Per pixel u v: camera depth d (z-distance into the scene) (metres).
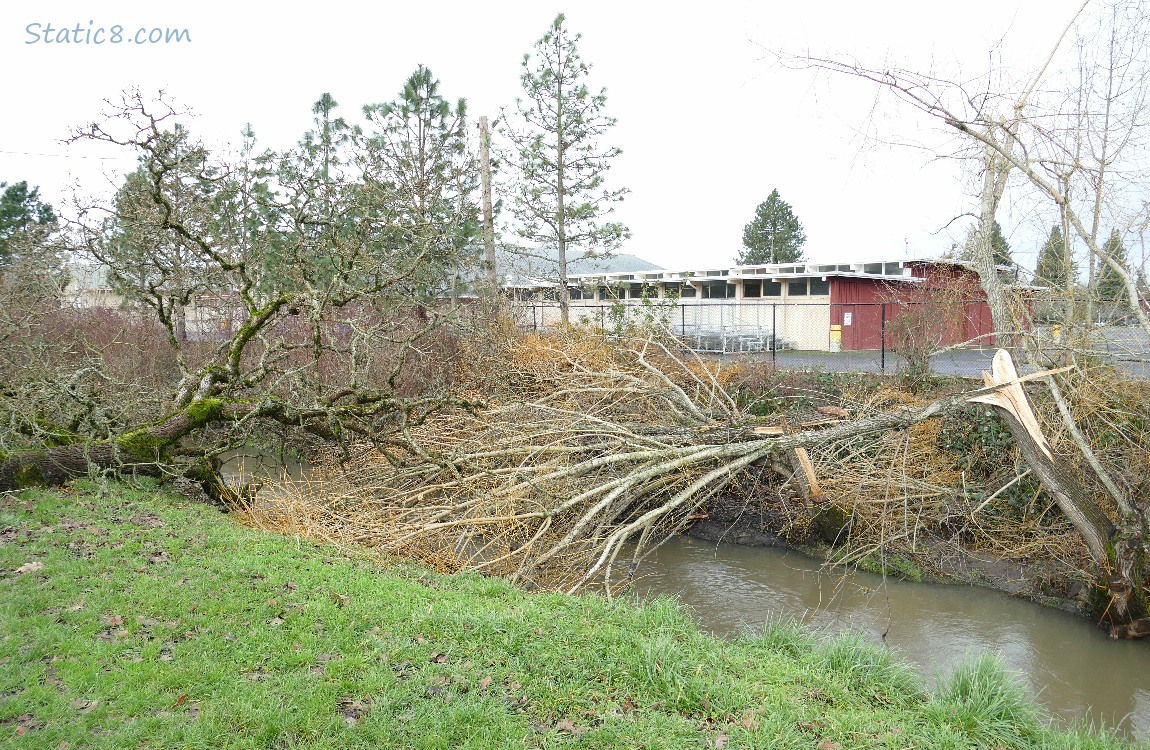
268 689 4.59
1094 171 8.67
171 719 4.20
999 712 5.22
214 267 12.47
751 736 4.47
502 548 9.95
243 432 11.37
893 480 10.83
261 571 6.59
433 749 4.07
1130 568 8.48
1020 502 10.67
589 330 17.28
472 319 15.78
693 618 8.94
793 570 11.03
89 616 5.38
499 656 5.26
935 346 14.86
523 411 12.66
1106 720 6.79
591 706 4.69
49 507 8.04
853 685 5.59
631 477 9.97
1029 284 10.28
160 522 8.01
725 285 34.03
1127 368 10.34
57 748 3.88
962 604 9.64
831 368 19.03
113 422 11.36
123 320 17.53
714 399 13.34
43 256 12.86
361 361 14.56
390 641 5.36
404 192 13.92
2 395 9.77
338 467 12.72
